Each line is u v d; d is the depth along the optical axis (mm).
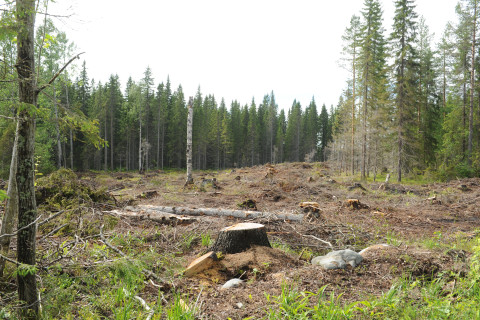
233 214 8922
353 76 29734
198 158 63094
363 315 3064
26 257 2777
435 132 34438
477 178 23047
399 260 4629
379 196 15539
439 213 11406
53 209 7164
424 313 3096
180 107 59625
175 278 4227
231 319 3055
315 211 9406
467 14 27734
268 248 5129
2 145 15227
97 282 3646
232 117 73312
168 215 7727
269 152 81312
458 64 29328
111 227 6188
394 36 27547
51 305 3031
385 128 29109
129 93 54000
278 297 3369
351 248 6348
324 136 82750
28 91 2736
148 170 47906
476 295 3441
